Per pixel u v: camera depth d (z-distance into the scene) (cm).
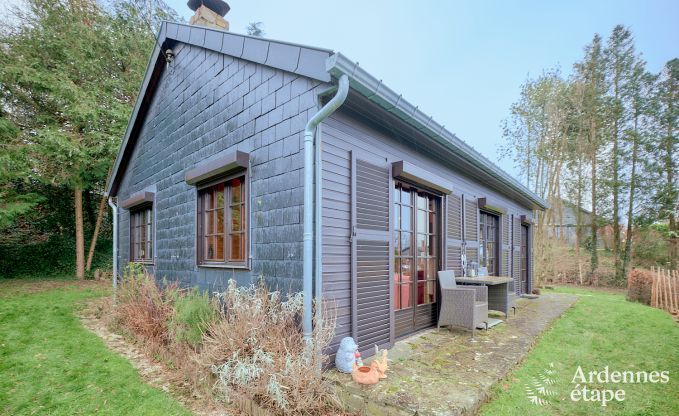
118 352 424
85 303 709
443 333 445
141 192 629
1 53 915
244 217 391
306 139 290
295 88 326
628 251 1304
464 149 447
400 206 432
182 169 520
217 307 353
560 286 1277
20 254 1020
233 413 275
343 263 320
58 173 952
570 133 1431
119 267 774
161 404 291
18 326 505
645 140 1305
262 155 361
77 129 1012
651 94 1318
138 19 1154
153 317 434
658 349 418
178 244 515
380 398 248
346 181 330
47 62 984
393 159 398
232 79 420
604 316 619
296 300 295
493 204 675
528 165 1414
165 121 584
